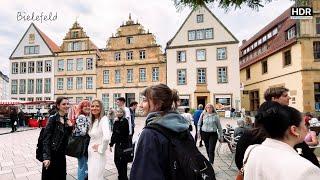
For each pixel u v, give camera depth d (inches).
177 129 88.8
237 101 1507.1
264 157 75.0
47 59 1863.9
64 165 198.5
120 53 1733.5
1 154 487.2
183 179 83.7
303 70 1052.5
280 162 70.8
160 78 1652.3
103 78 1756.9
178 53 1604.3
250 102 1635.1
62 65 1836.9
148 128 89.3
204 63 1565.0
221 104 1523.1
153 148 84.7
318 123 548.1
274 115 79.1
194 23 1595.7
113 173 323.3
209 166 90.4
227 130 460.1
